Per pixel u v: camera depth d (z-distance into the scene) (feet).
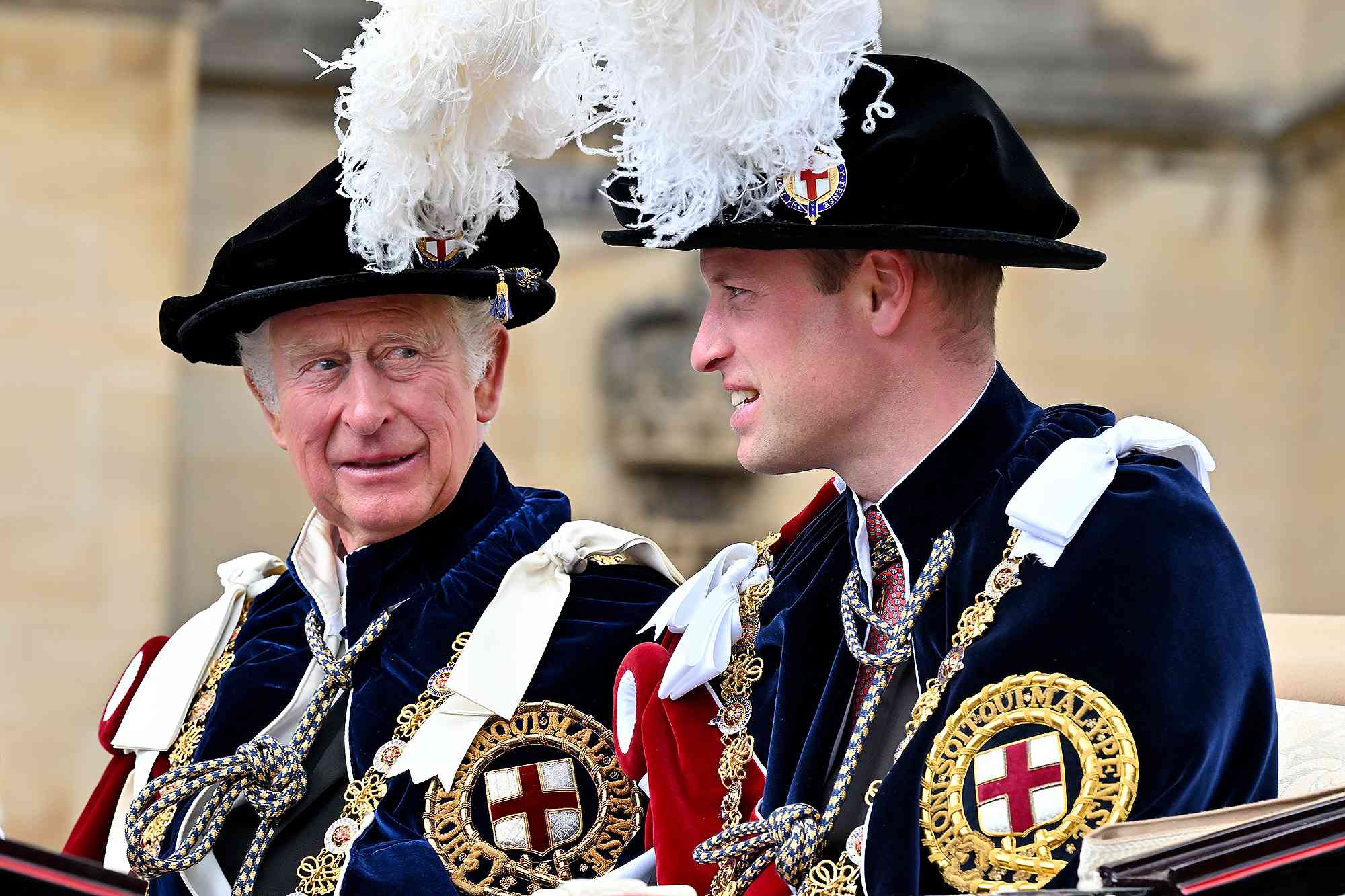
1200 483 21.85
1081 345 109.81
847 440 22.53
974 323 22.31
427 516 29.04
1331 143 108.27
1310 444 109.70
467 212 27.66
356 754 27.30
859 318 21.97
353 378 27.89
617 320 101.71
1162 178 110.52
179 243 90.74
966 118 21.48
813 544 24.89
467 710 27.30
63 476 89.81
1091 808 18.88
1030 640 20.16
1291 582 109.40
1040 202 21.98
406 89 25.88
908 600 21.76
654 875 25.49
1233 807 18.12
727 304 22.75
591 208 101.40
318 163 100.73
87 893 18.51
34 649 88.94
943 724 20.40
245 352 29.32
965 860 19.43
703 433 101.71
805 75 21.31
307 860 26.45
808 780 21.93
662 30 21.24
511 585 28.63
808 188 21.63
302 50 99.91
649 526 101.50
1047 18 110.01
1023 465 21.85
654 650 25.88
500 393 30.37
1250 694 19.85
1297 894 15.34
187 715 29.84
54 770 88.58
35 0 89.20
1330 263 110.11
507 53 26.50
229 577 31.96
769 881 22.17
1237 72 110.52
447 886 25.55
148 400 90.84
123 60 90.22
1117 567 20.22
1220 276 110.32
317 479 28.50
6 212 89.04
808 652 23.24
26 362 89.40
